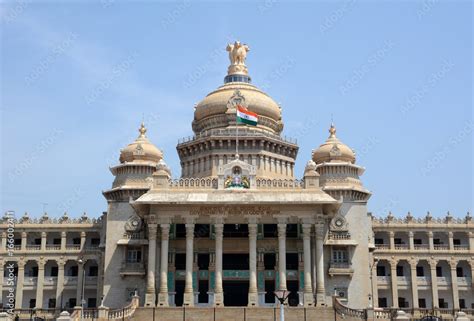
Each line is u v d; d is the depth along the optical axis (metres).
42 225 113.38
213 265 90.25
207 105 110.44
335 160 101.19
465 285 113.44
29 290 111.81
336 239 94.31
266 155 104.31
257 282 89.44
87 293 110.62
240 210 85.25
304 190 87.81
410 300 111.94
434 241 116.38
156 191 87.38
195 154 106.94
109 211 96.94
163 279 84.00
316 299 83.50
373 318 71.50
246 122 93.94
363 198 99.88
